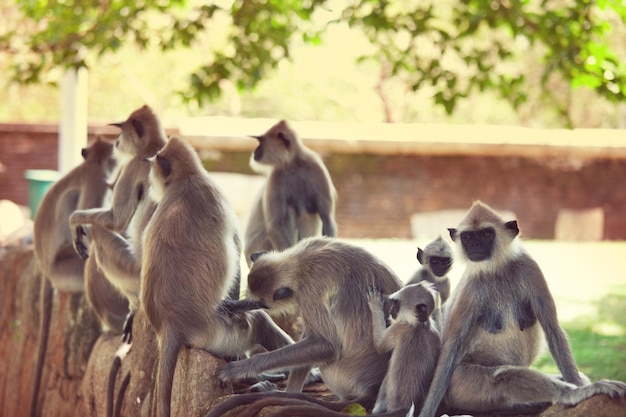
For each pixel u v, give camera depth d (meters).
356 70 33.09
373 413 5.35
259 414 5.43
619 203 21.75
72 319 8.80
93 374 7.80
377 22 11.30
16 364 10.34
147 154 7.60
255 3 11.76
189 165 6.32
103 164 8.87
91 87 30.89
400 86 32.62
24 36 14.48
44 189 13.84
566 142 21.69
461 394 5.20
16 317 10.53
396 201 21.66
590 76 11.09
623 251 20.20
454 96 11.53
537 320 5.33
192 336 5.89
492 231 5.31
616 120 31.53
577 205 21.73
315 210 8.81
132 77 28.98
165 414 5.80
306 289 5.59
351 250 5.73
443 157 21.67
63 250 8.89
